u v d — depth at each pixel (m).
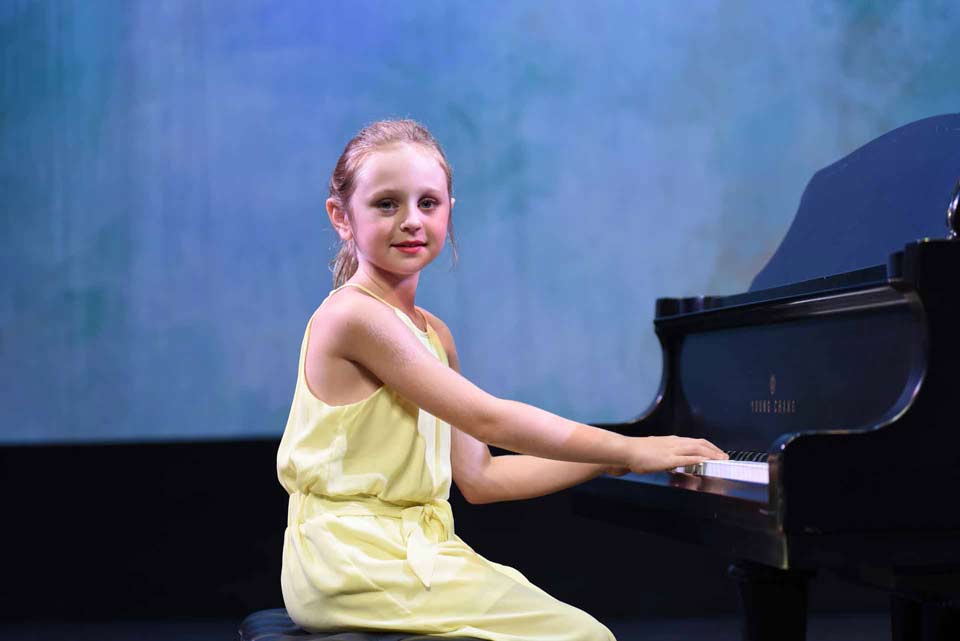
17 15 9.30
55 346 9.30
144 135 9.38
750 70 9.65
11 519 8.77
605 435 3.54
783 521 2.83
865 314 3.33
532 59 9.58
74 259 9.32
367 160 3.60
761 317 3.88
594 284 9.62
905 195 4.43
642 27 9.62
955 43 9.70
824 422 3.53
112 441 8.92
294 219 9.46
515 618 3.28
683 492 3.44
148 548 8.79
